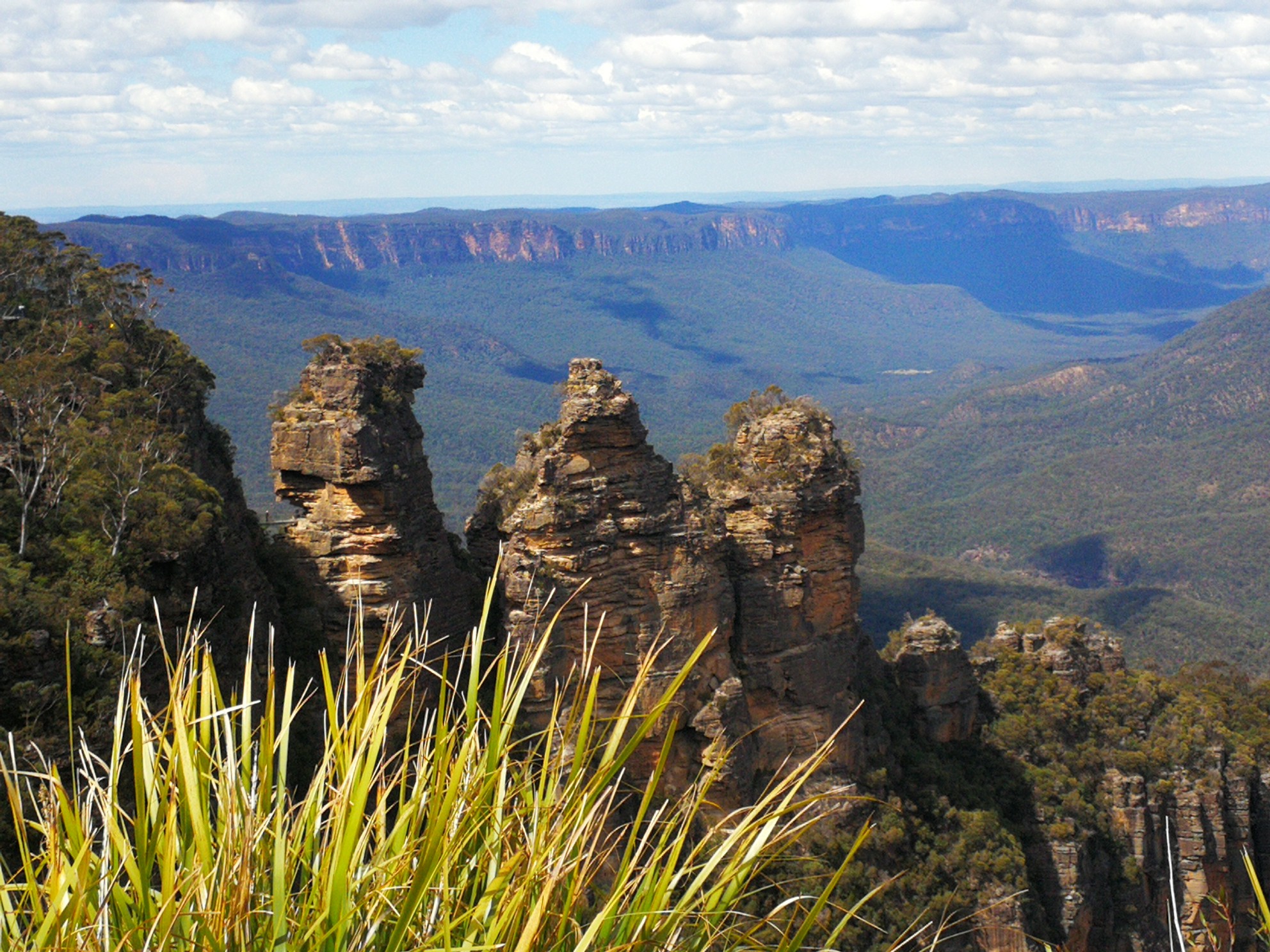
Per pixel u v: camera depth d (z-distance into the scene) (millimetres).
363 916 12125
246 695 12812
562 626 54031
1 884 11367
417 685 53531
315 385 57750
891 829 63375
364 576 56094
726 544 61344
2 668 39375
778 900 54750
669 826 13492
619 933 12633
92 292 69438
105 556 46281
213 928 11070
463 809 12664
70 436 50938
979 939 63750
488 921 12344
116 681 41688
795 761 63594
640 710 55219
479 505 67250
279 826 12008
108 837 11430
